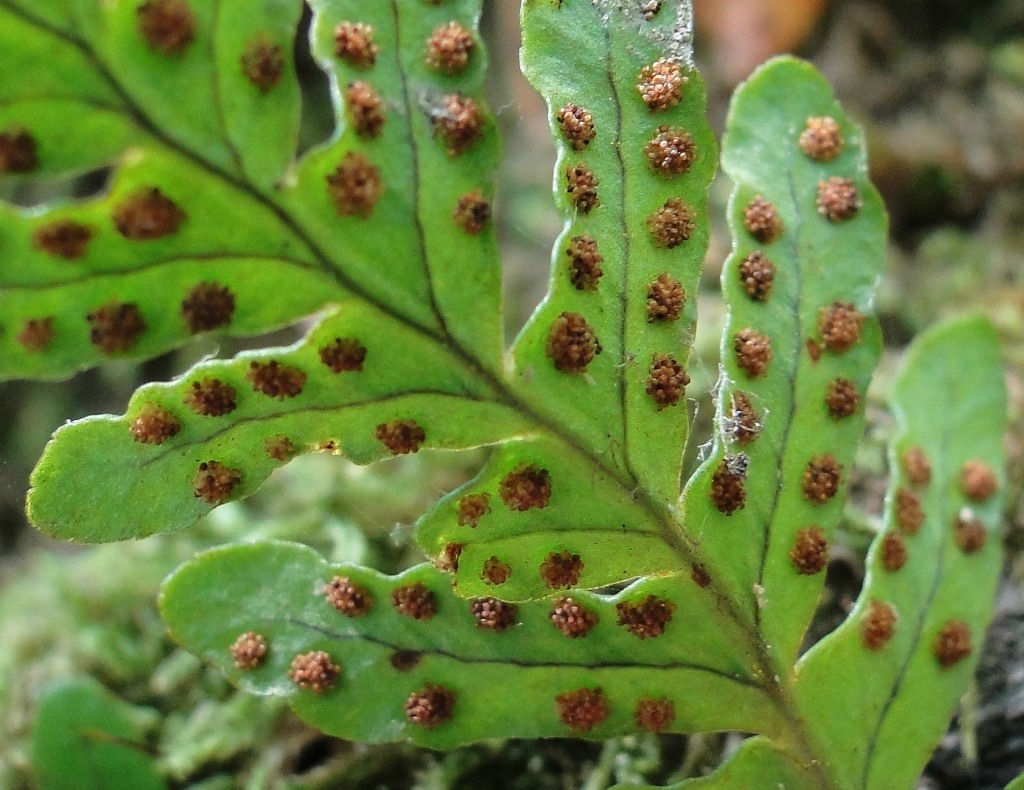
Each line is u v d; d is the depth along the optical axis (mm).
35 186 199
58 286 102
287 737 127
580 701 110
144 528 106
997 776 119
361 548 134
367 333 106
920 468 116
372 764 124
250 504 142
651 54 109
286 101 103
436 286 106
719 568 110
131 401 106
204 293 104
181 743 127
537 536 108
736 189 113
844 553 127
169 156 102
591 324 108
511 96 208
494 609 110
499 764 124
